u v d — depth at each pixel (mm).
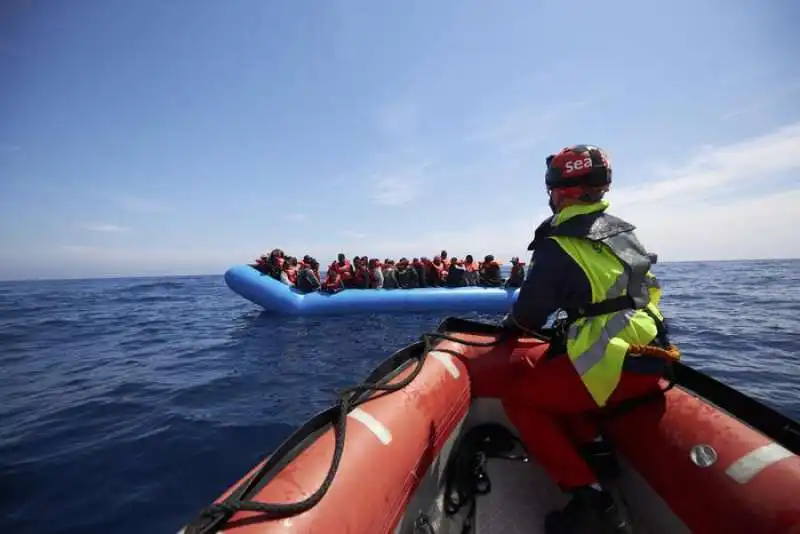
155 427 4141
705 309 11672
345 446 1350
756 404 1400
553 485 1910
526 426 1658
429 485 1783
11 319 12750
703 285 21047
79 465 3398
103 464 3418
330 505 1141
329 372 6012
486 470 1985
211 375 6020
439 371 2012
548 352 1655
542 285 1432
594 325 1419
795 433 1274
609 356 1375
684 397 1588
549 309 1472
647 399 1646
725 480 1270
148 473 3287
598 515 1472
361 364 6410
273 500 1091
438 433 1797
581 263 1395
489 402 2184
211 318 12180
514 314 1556
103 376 6141
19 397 5184
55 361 7203
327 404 4742
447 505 1839
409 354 2092
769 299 13945
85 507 2855
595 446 1748
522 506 1798
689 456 1400
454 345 2273
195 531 943
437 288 11852
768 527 1109
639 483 1655
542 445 1615
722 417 1445
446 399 1914
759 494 1173
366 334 8734
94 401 4984
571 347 1442
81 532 2604
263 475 1166
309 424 1354
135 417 4430
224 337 8875
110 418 4414
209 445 3738
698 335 8047
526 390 1646
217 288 30250
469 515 1770
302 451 1304
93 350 8062
